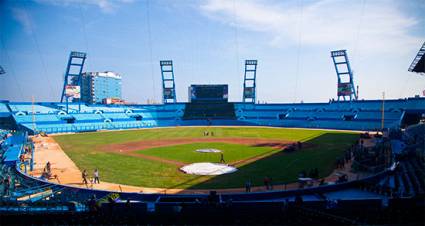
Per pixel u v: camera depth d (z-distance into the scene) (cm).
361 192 2856
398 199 2023
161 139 7556
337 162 3934
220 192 2920
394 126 8806
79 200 2567
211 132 9262
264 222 1792
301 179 3008
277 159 4594
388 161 3981
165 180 3391
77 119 11306
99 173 3756
